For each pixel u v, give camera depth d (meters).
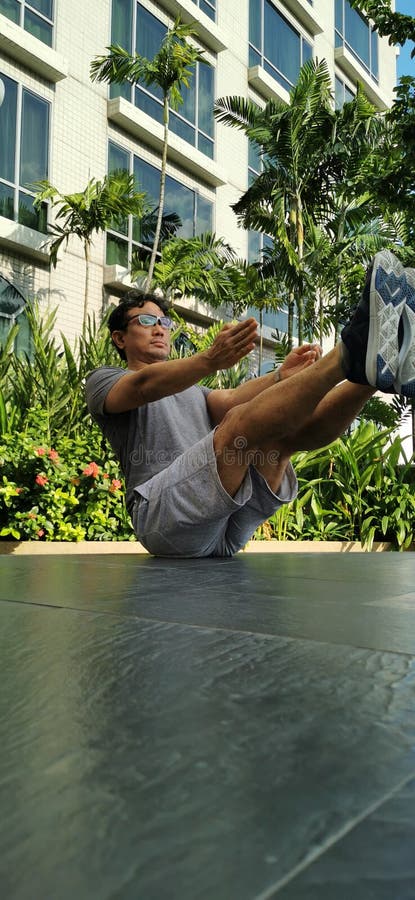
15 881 0.27
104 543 3.89
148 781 0.37
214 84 13.09
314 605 1.06
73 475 3.98
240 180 13.66
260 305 11.81
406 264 9.84
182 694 0.56
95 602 1.08
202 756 0.41
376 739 0.44
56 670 0.64
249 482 1.72
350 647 0.75
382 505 5.55
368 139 10.31
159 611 0.99
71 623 0.89
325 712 0.50
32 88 9.74
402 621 0.92
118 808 0.34
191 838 0.30
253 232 13.85
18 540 3.74
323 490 5.64
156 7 11.92
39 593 1.19
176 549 1.92
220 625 0.88
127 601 1.09
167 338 2.21
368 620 0.93
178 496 1.76
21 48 9.29
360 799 0.35
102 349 4.66
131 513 1.98
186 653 0.71
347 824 0.32
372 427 5.95
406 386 1.37
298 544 4.73
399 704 0.53
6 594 1.18
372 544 5.29
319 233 10.84
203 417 2.05
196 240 11.03
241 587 1.30
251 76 13.80
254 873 0.27
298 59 15.23
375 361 1.34
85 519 4.04
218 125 13.11
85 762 0.40
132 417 1.95
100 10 10.88
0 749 0.42
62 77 9.97
